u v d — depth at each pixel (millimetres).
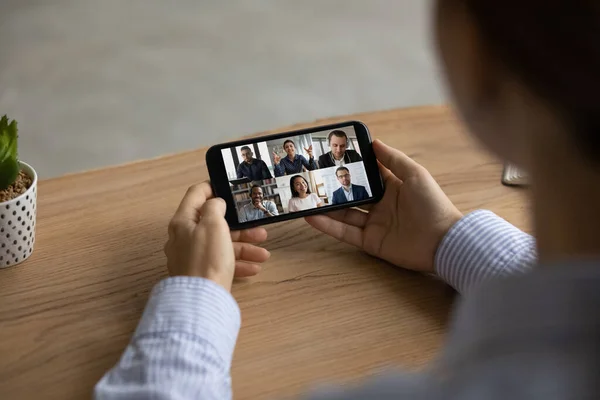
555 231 361
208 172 791
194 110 1900
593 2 291
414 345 657
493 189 851
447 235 714
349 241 770
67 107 1891
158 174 860
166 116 1881
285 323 678
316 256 762
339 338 663
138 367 555
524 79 314
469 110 367
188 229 690
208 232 673
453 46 344
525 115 339
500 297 345
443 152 905
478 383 332
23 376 618
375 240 759
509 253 683
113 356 639
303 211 761
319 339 662
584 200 344
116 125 1852
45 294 699
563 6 294
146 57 2049
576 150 328
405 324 680
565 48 297
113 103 1909
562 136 330
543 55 301
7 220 691
